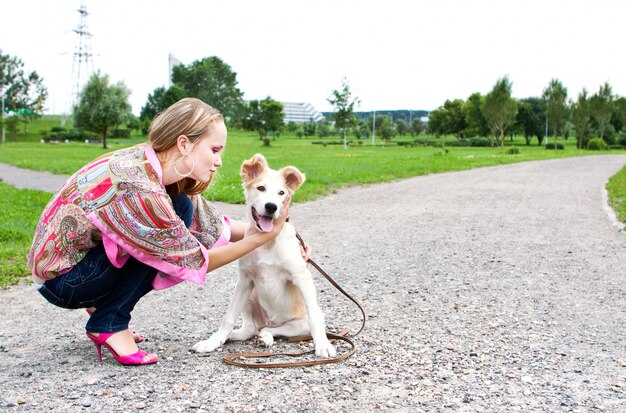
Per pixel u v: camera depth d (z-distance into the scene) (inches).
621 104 3225.9
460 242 351.3
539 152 2140.7
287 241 166.4
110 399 131.2
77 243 145.2
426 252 320.2
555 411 128.6
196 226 173.8
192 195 167.5
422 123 5447.8
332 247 333.7
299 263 166.2
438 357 162.7
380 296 230.5
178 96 4488.2
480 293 235.0
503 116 2474.2
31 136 3511.3
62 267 146.6
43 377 144.3
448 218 455.5
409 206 531.5
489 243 348.5
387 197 605.0
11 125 3395.7
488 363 158.4
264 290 168.6
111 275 149.5
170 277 156.6
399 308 213.9
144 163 144.2
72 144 2807.6
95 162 147.4
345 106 2596.0
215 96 5064.0
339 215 468.1
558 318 202.2
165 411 125.5
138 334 176.4
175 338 178.4
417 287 244.8
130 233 141.0
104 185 141.8
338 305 218.2
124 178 141.0
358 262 293.9
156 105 4783.5
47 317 201.3
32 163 1109.1
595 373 151.9
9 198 536.1
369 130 4869.6
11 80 4729.3
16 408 125.9
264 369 151.7
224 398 132.8
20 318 199.9
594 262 296.7
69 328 189.0
